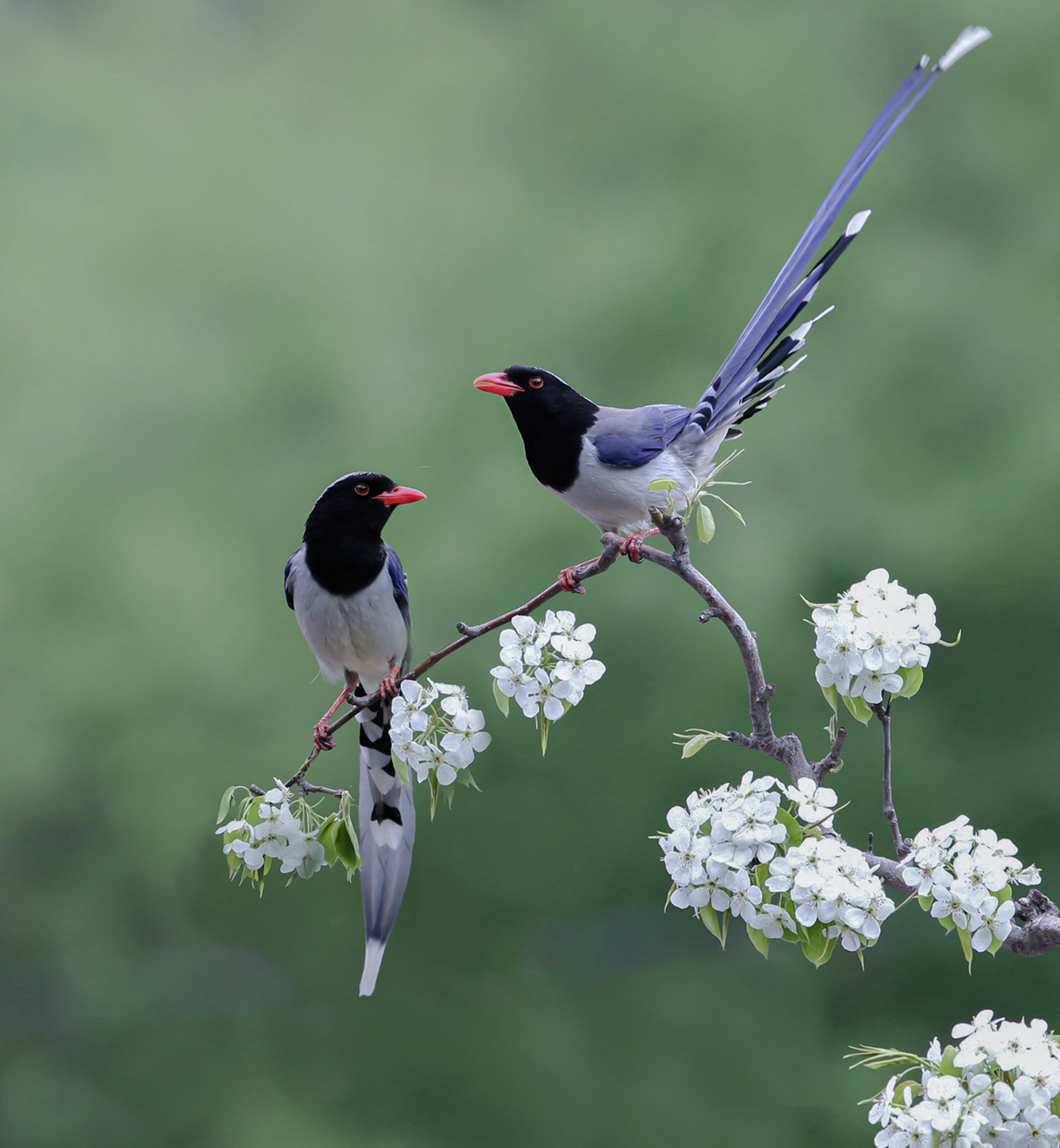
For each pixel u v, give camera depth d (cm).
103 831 1525
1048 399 1371
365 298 1499
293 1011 1569
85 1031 1563
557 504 1349
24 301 1528
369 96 1656
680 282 1408
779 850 385
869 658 402
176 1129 1502
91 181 1633
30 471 1460
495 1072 1488
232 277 1530
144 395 1491
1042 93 1507
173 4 1784
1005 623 1396
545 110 1598
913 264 1450
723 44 1556
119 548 1415
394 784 544
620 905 1511
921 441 1404
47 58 1736
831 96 1523
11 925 1561
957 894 372
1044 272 1438
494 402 1412
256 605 1404
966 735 1416
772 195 1459
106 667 1385
